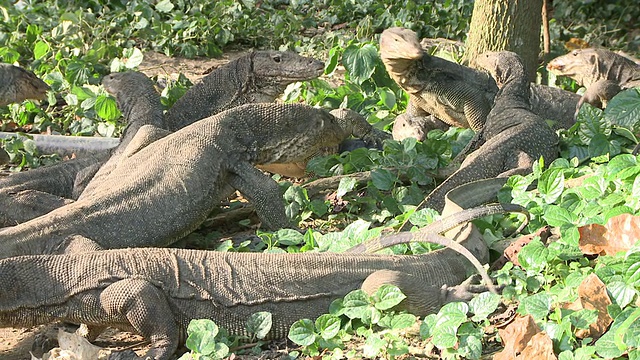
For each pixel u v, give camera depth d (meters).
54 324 7.74
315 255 7.33
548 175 8.00
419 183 9.77
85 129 12.22
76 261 7.30
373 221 9.36
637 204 7.17
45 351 7.34
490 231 8.10
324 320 6.77
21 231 8.16
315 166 10.11
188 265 7.27
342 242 8.11
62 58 14.72
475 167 9.35
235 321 7.12
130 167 9.08
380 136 11.27
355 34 17.52
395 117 12.48
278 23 17.73
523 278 7.11
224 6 17.73
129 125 10.88
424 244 7.82
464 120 11.88
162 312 7.06
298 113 9.81
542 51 16.50
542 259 6.99
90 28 16.23
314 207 9.50
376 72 12.70
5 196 9.41
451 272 7.43
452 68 11.69
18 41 15.78
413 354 6.56
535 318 6.34
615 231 7.00
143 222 8.59
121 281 7.11
